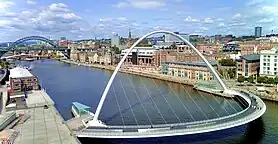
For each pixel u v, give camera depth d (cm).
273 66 18738
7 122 9294
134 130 8388
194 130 8406
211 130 8575
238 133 9269
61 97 15962
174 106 13288
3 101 13338
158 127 8612
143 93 16812
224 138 8825
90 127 8806
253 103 11844
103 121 10812
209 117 11344
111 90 18025
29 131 8725
